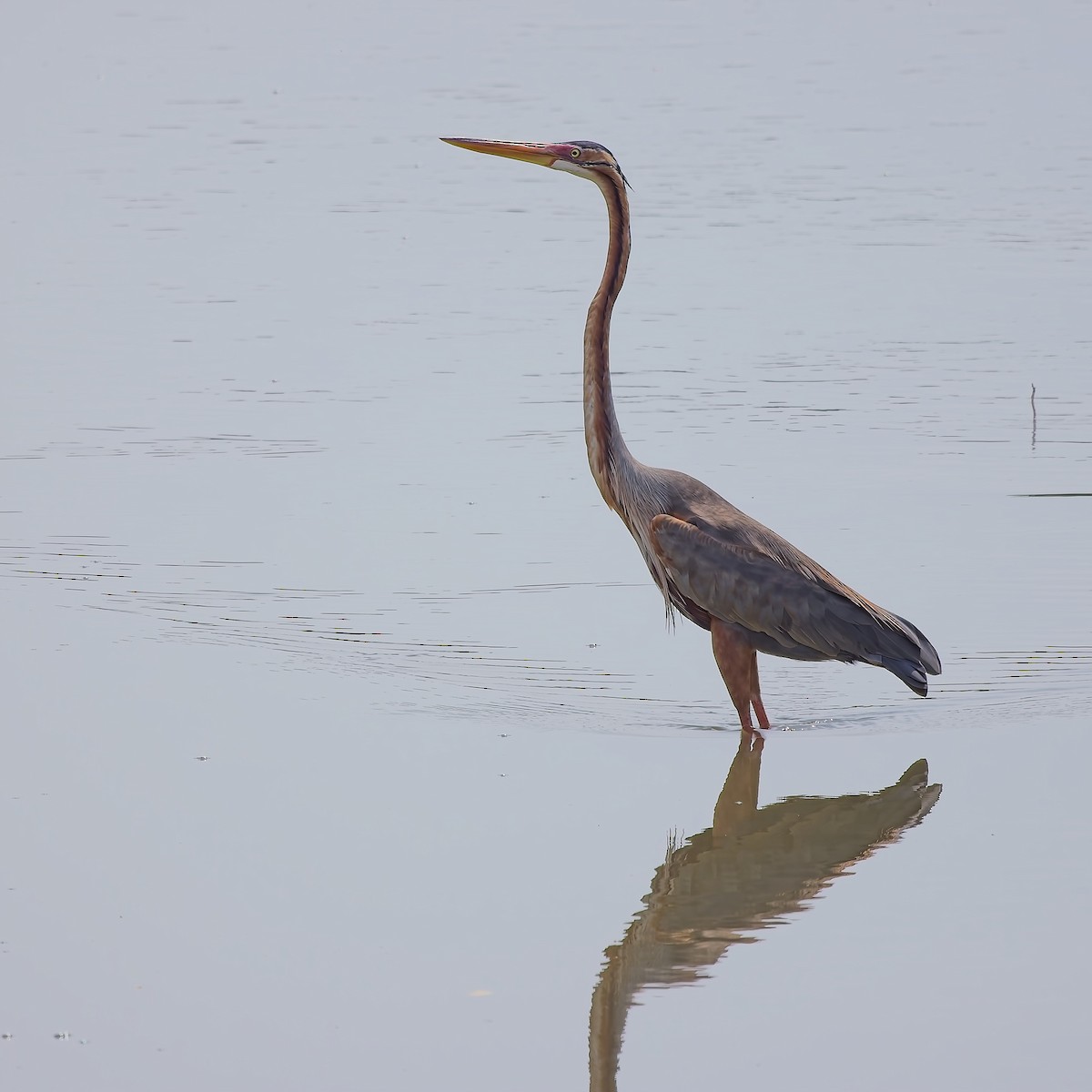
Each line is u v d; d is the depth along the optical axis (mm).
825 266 27234
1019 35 51281
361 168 35750
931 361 21984
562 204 32625
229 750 11430
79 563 15172
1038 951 8820
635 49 50500
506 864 9867
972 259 27422
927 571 14992
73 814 10367
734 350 22672
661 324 24125
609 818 10555
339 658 13117
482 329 23891
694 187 33469
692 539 12031
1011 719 12195
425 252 28734
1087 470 17844
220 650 13234
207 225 30859
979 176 33875
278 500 17047
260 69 47750
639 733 11969
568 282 26562
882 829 10445
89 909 9219
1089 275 26266
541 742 11758
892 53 49281
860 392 20766
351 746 11539
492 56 49781
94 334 23766
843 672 13570
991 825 10477
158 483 17562
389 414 20078
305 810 10523
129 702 12195
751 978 8617
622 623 14031
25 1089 7562
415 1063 7824
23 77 46531
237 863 9805
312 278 26969
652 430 19375
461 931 9055
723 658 12039
